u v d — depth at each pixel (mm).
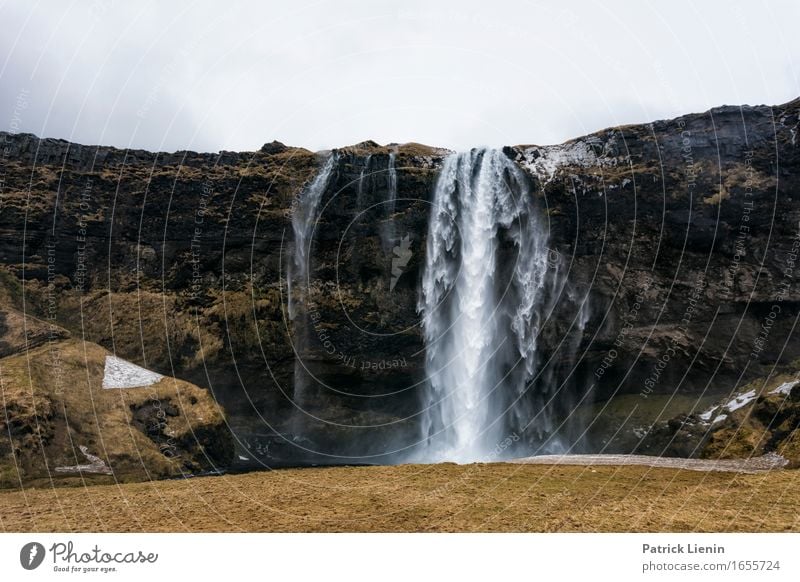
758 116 57344
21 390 42531
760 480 33531
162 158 62781
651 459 43406
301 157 61781
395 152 62031
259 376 59812
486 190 62500
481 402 61750
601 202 59844
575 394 62188
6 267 57656
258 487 36812
